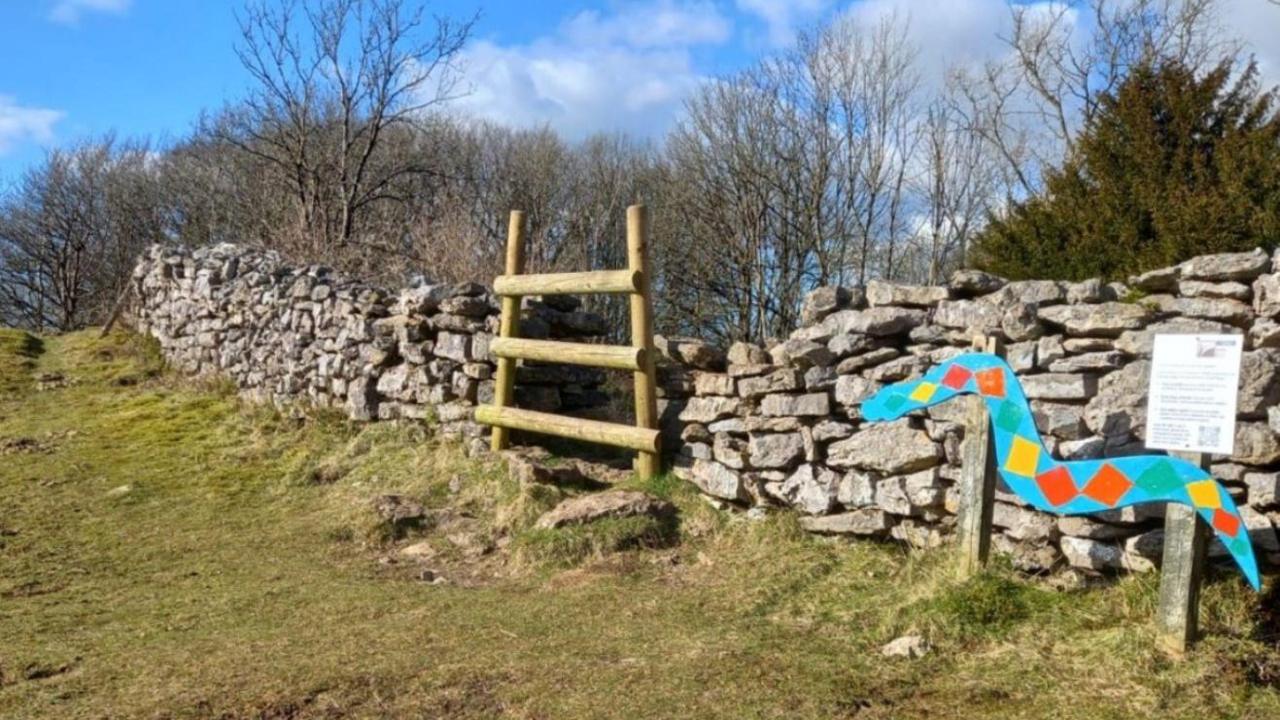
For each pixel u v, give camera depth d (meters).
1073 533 4.98
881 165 21.73
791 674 4.45
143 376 13.66
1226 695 3.88
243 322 12.27
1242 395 4.66
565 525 6.78
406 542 7.41
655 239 23.88
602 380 9.34
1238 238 8.84
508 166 26.41
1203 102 10.59
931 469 5.62
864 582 5.52
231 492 8.93
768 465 6.53
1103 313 5.14
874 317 6.09
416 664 4.76
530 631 5.26
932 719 3.96
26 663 4.95
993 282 5.84
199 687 4.55
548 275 7.91
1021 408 4.78
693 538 6.63
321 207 19.36
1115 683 4.08
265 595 6.24
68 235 33.50
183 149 32.12
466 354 8.95
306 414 10.44
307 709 4.28
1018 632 4.62
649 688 4.36
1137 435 4.88
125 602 6.21
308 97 22.77
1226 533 4.02
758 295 21.86
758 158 21.92
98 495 8.95
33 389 13.15
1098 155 10.91
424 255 15.84
